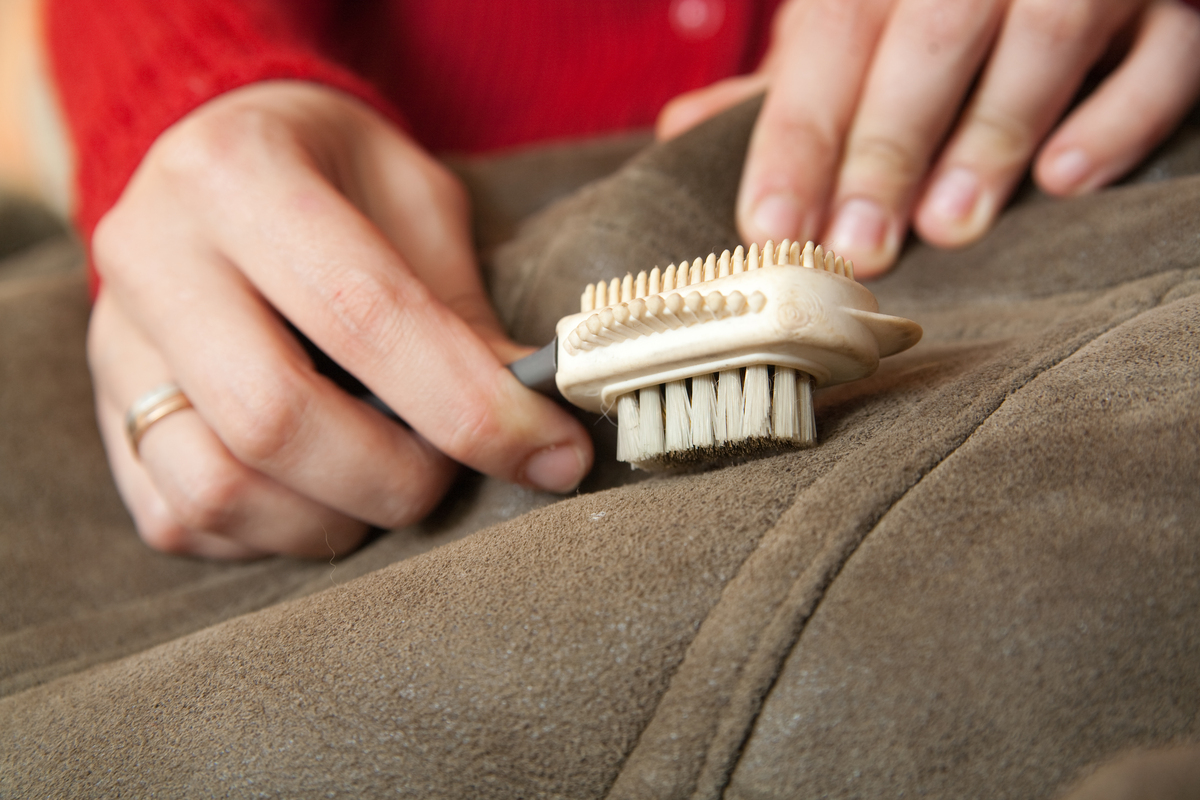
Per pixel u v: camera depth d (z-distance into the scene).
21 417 0.68
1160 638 0.24
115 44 0.77
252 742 0.31
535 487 0.49
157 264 0.53
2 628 0.56
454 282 0.60
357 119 0.69
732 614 0.28
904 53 0.55
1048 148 0.57
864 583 0.27
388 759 0.29
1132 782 0.21
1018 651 0.24
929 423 0.33
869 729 0.24
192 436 0.53
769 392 0.36
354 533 0.57
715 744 0.26
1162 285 0.41
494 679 0.29
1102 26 0.54
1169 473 0.27
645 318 0.36
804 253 0.37
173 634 0.53
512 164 0.82
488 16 1.10
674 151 0.59
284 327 0.52
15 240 1.46
